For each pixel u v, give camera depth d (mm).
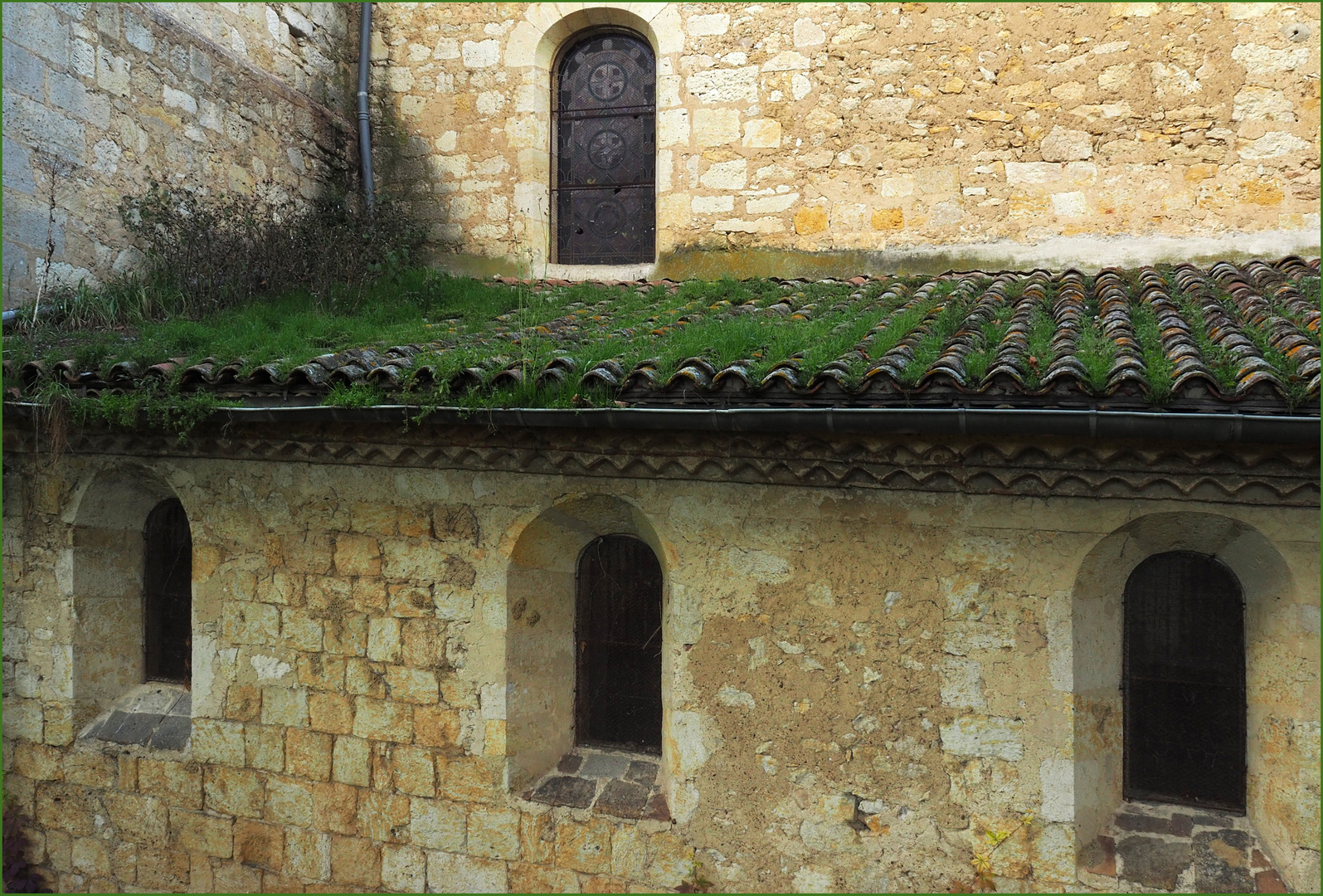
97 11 6641
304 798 5066
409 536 4840
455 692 4781
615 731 5020
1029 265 7496
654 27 8336
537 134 8750
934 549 4090
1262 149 7016
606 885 4574
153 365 4906
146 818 5367
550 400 4137
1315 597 3736
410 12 9031
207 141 7652
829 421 3717
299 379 4555
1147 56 7238
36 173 6180
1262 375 3311
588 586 5031
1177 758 4223
